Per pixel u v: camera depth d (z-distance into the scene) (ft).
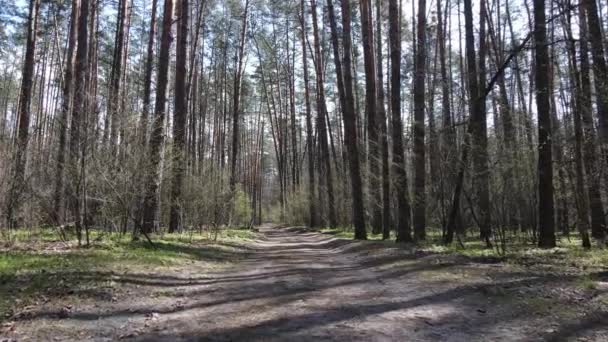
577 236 65.87
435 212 61.46
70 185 36.37
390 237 69.41
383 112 75.66
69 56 66.44
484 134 47.52
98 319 18.49
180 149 51.16
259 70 152.46
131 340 16.06
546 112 42.65
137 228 43.14
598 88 36.52
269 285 27.32
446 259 36.04
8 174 36.14
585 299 20.80
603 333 16.48
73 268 26.23
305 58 122.52
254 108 183.62
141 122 40.06
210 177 60.80
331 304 21.79
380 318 19.11
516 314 19.33
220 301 22.63
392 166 56.65
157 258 34.12
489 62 78.59
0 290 20.56
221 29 123.34
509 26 90.43
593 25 38.58
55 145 43.09
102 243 37.73
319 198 121.90
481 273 28.58
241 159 204.03
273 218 222.89
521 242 52.24
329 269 35.27
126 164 38.40
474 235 68.08
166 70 49.44
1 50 121.19
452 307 20.89
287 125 176.65
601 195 45.44
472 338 16.34
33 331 16.47
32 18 59.11
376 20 96.17
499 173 40.60
